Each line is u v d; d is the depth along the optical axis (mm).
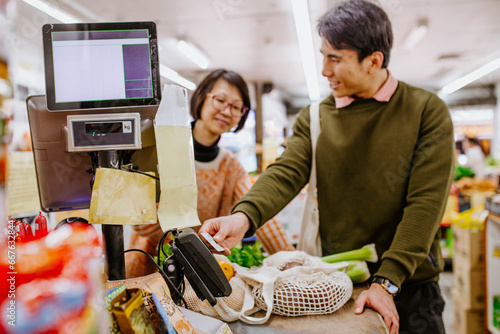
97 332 410
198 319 690
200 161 1591
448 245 3461
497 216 1888
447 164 1102
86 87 665
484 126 5695
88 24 661
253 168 4711
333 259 1160
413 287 1179
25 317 337
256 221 1059
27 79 1786
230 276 904
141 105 679
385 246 1220
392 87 1226
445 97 5828
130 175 665
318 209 1354
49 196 783
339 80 1224
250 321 812
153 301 564
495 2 2773
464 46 3928
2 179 345
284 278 881
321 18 1244
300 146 1370
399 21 3129
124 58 672
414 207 1075
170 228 681
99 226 746
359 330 775
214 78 1585
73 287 382
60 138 752
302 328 792
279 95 5848
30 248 377
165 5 2709
